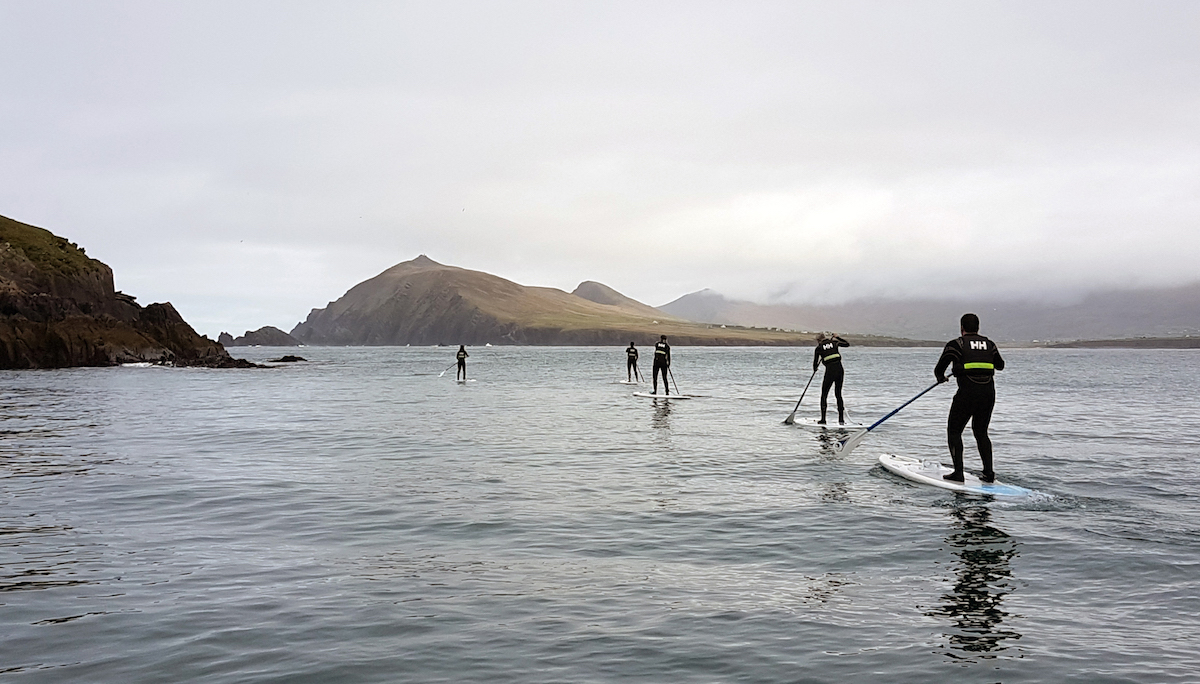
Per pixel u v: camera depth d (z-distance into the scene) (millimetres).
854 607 6199
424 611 6090
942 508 9977
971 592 6578
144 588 6691
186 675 4898
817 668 4996
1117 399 31672
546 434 18594
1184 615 6012
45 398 32406
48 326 71688
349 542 8289
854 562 7500
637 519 9359
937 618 5945
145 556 7750
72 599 6395
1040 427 20234
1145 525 9000
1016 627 5754
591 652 5262
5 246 76562
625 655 5211
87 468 13445
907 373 65125
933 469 12594
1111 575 7051
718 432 18875
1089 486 11531
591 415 23688
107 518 9484
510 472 12898
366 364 94688
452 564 7438
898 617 5965
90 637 5543
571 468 13320
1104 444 16578
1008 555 7727
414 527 8969
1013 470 12984
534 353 186750
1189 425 20797
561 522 9203
